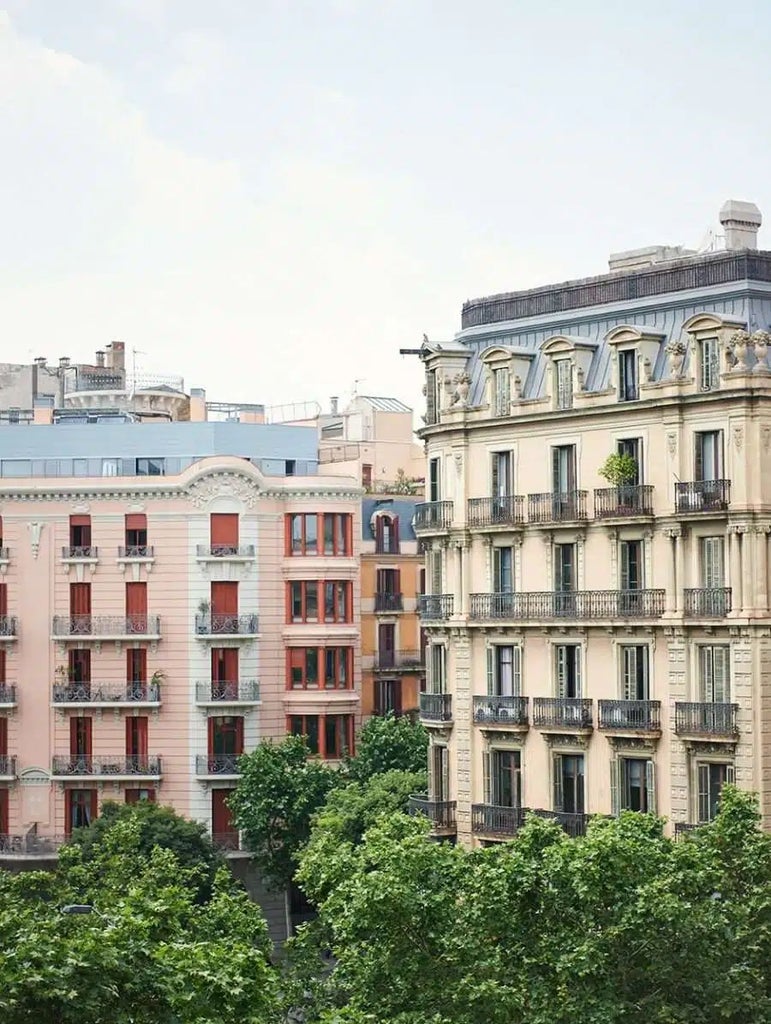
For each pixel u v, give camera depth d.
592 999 71.69
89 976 59.81
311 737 134.75
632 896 74.19
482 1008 71.06
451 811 105.00
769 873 79.81
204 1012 61.72
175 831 124.88
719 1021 74.00
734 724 92.75
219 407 161.38
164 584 134.50
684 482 94.94
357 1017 65.38
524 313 105.00
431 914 74.69
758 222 104.25
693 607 94.44
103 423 142.50
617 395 98.19
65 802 134.38
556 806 100.12
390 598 141.12
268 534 135.50
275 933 129.38
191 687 133.62
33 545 135.62
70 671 135.12
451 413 105.88
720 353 94.25
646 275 99.50
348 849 82.69
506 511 102.75
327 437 173.00
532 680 101.94
